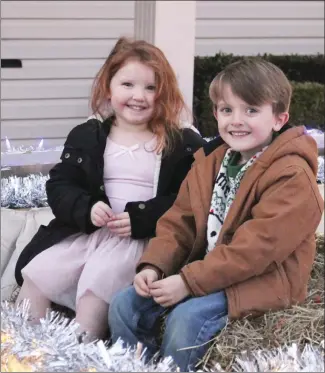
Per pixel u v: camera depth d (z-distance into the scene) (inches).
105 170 92.0
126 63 91.2
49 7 203.3
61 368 68.0
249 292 77.4
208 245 82.4
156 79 91.4
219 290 78.2
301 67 212.7
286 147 79.5
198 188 84.0
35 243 90.9
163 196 89.9
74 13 205.9
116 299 80.2
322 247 100.9
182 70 157.6
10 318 74.6
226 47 224.7
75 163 91.2
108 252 86.8
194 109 181.5
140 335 79.5
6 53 201.6
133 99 90.8
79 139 92.3
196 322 75.7
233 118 80.3
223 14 222.8
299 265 79.8
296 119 182.4
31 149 131.9
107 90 93.4
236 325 76.8
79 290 83.9
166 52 155.9
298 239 77.3
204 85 181.8
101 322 84.0
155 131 92.7
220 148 85.6
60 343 71.5
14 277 97.0
